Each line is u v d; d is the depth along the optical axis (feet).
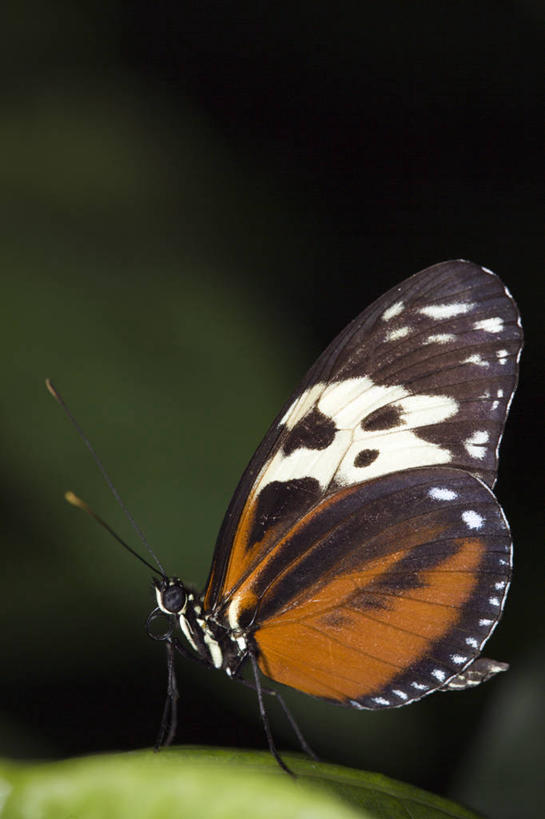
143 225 1.58
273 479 1.44
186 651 1.46
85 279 1.56
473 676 1.44
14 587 1.51
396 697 1.44
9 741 1.50
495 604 1.43
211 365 1.56
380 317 1.43
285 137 1.62
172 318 1.56
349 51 1.63
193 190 1.60
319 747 1.51
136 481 1.53
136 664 1.52
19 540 1.52
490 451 1.43
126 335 1.55
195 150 1.61
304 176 1.62
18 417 1.53
